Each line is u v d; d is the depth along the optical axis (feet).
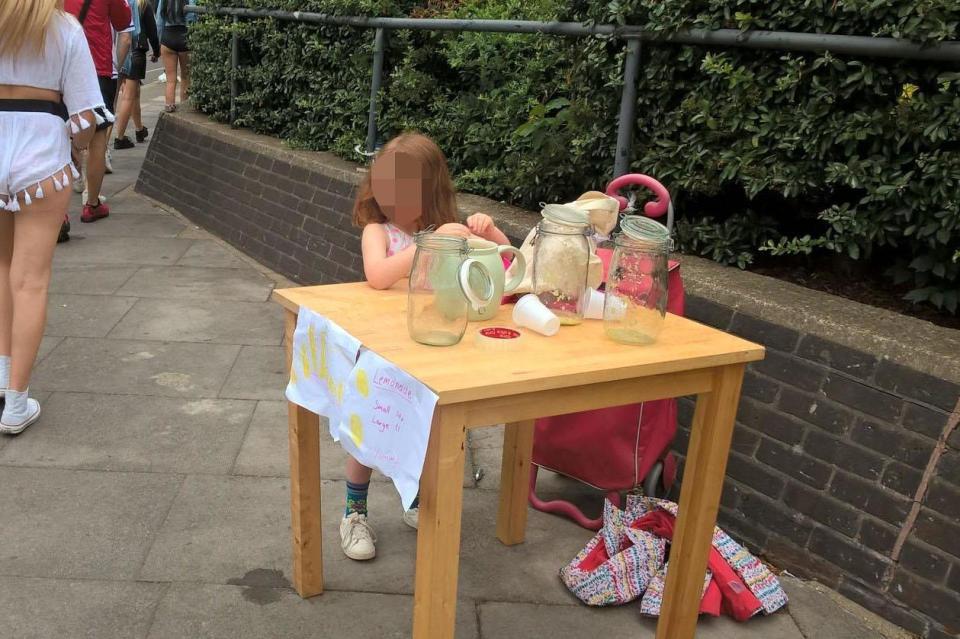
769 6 10.19
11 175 10.28
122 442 11.03
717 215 12.13
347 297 7.54
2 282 11.11
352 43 18.93
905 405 8.12
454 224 7.61
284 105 22.40
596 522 9.77
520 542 9.48
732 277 10.36
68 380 12.79
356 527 8.98
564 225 6.95
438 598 5.95
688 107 11.07
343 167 18.38
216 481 10.23
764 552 9.20
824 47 9.45
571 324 7.06
